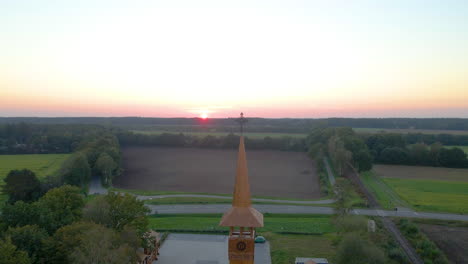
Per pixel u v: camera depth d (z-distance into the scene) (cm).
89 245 3450
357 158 11662
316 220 6962
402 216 7169
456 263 5075
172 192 9381
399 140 14512
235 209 2897
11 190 7588
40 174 10700
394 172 12075
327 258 5194
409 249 5469
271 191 9862
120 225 4725
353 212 7394
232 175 12069
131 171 12675
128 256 3831
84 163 9725
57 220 4591
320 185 10544
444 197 8769
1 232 3956
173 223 6694
